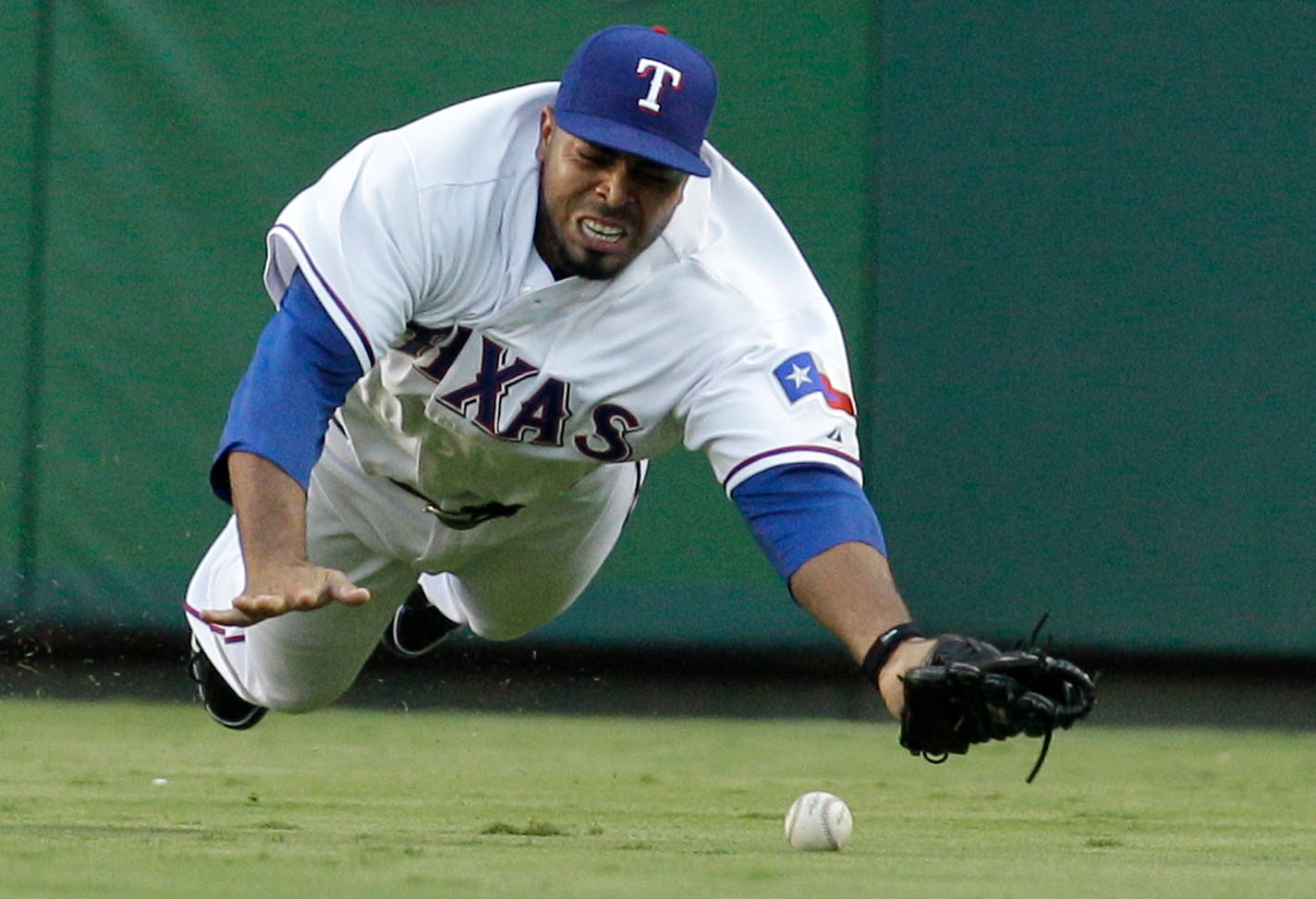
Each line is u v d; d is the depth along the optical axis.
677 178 12.52
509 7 31.83
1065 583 31.70
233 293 31.62
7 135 31.47
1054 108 31.64
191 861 11.51
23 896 9.48
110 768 22.50
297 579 11.05
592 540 17.88
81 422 31.66
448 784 21.70
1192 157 31.56
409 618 21.33
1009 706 10.21
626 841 14.54
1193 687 32.53
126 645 32.53
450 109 13.30
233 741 27.31
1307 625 31.61
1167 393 31.61
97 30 31.55
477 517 16.33
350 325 12.23
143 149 31.58
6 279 31.50
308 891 9.94
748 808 19.09
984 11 31.67
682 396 13.15
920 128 31.78
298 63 31.67
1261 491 31.58
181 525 31.80
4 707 31.80
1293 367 31.53
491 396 13.53
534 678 33.56
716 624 32.41
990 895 10.37
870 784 23.05
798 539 12.11
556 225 12.78
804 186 31.89
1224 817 19.14
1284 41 31.44
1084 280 31.67
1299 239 31.50
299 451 11.80
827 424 12.52
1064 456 31.69
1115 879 11.75
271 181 31.61
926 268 31.77
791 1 31.86
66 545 31.77
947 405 31.73
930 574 31.72
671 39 12.64
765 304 13.27
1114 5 31.61
